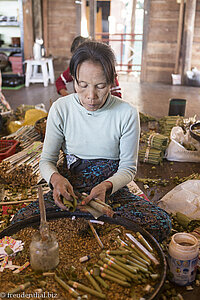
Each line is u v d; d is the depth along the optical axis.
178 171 3.25
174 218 2.29
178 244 1.63
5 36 8.53
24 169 2.73
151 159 3.37
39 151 3.02
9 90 7.61
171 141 3.53
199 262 1.80
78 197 1.75
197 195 2.35
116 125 1.92
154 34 8.80
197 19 8.51
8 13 8.32
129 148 1.95
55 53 9.54
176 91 7.82
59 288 1.40
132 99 6.80
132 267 1.48
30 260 1.52
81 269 1.52
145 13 8.70
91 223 1.81
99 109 1.88
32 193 2.62
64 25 9.27
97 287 1.40
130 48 10.48
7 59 8.27
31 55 9.16
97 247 1.66
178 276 1.65
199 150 3.48
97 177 2.00
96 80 1.59
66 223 1.84
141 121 4.85
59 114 1.95
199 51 8.77
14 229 1.77
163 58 8.95
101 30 11.34
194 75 8.55
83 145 1.99
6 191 2.69
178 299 1.56
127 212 1.88
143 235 1.71
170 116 4.50
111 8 10.77
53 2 9.10
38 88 7.93
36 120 4.11
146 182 2.92
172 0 8.45
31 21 9.02
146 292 1.36
